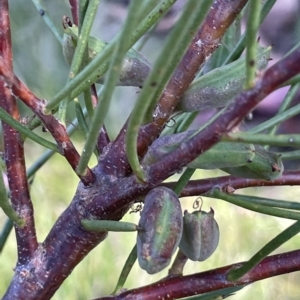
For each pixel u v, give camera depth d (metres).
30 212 0.19
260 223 0.71
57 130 0.18
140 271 0.62
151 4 0.15
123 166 0.18
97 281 0.62
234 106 0.16
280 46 0.77
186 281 0.19
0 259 0.61
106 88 0.15
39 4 0.20
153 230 0.17
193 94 0.18
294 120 0.77
